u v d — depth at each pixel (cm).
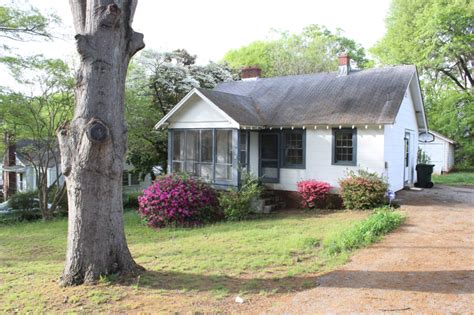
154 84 2103
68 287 556
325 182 1447
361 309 465
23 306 497
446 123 2616
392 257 689
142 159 2108
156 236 1138
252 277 604
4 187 2502
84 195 573
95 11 576
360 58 4822
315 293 524
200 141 1558
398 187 1565
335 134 1437
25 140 1909
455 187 1744
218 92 1581
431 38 2625
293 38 4478
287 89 1739
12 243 1119
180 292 535
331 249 747
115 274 585
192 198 1321
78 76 582
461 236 840
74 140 576
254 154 1617
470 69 2795
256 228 1113
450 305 471
